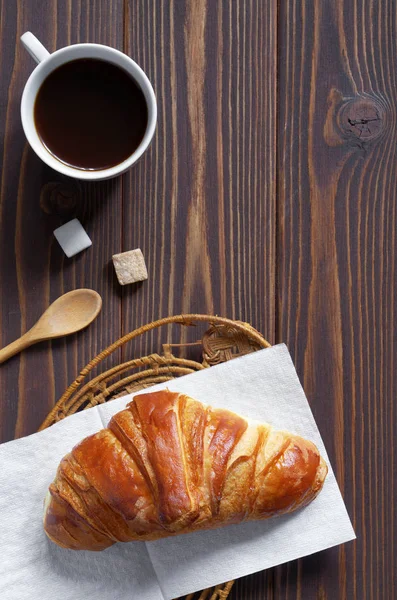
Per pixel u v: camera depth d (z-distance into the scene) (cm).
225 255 64
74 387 61
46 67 57
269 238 64
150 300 64
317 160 64
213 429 57
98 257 63
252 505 57
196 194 64
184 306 64
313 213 64
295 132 64
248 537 60
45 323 62
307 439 60
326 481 61
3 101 63
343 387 64
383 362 64
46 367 63
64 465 58
